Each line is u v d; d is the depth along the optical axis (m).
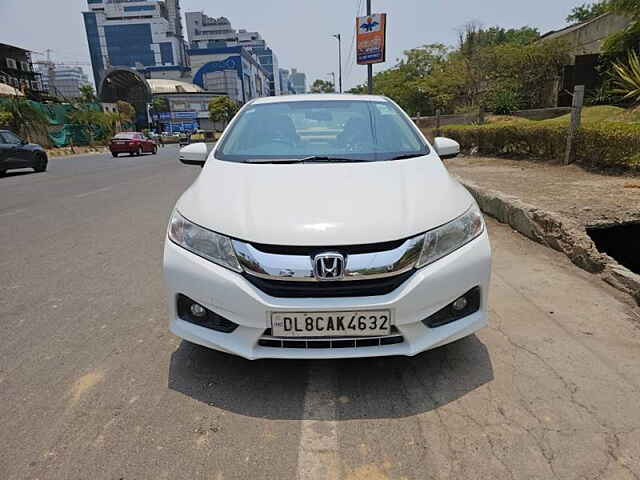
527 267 3.97
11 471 1.81
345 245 2.07
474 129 12.84
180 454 1.89
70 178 12.68
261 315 2.09
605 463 1.80
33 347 2.82
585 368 2.44
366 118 3.46
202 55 148.12
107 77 80.19
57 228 6.10
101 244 5.23
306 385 2.37
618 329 2.85
